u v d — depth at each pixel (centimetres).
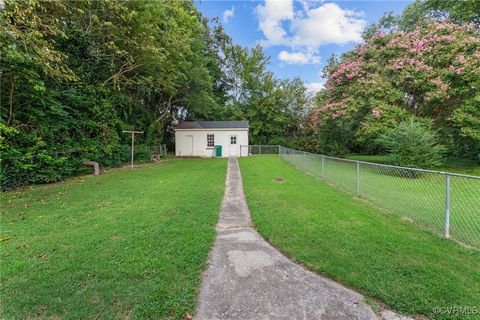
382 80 1089
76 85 971
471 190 498
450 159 1354
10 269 244
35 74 692
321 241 313
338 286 224
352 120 1254
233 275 244
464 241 315
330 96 1407
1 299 201
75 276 233
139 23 1042
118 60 1208
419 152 889
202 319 185
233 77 2892
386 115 1029
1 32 529
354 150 2134
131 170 1068
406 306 193
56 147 808
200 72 1784
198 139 2103
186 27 1397
